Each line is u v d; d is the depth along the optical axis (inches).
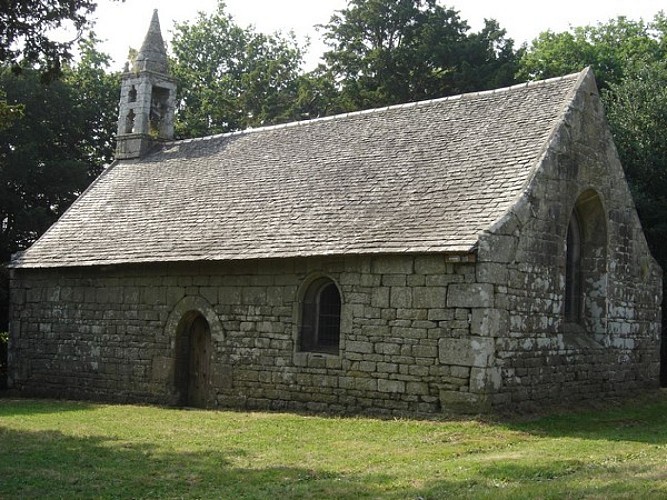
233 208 829.2
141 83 1072.2
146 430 588.1
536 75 1616.6
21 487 407.2
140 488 406.9
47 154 1337.4
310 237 713.0
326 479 422.6
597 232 772.0
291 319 719.1
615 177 784.9
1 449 505.7
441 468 442.0
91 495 393.1
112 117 1443.2
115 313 853.8
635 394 790.5
